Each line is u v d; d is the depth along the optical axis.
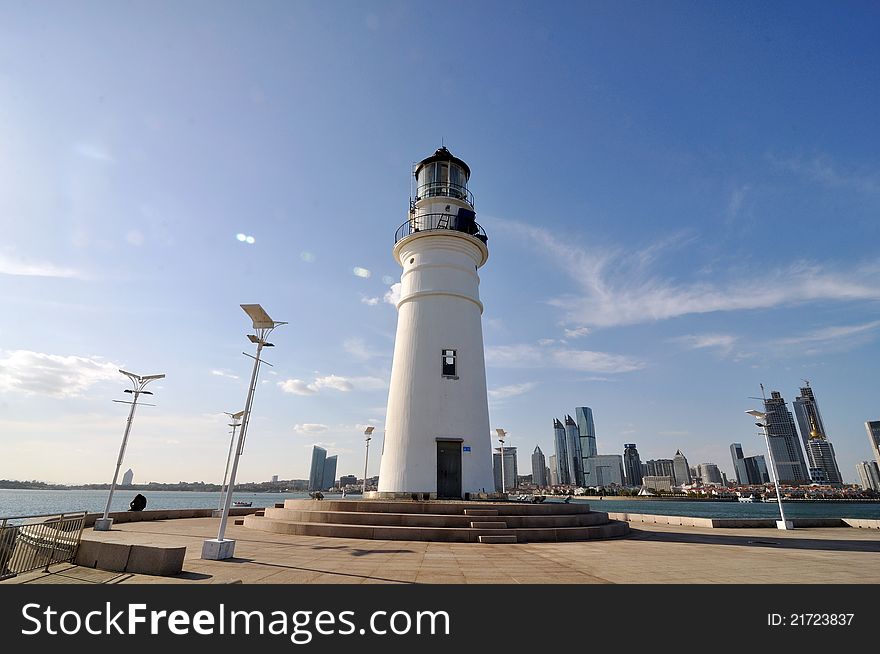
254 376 11.81
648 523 26.34
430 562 10.15
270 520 16.86
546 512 16.70
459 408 19.47
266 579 8.15
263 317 11.99
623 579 8.61
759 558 11.67
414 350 20.42
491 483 19.59
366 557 10.73
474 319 21.50
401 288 22.55
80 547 9.23
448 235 21.75
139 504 23.92
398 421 19.55
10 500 147.12
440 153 24.30
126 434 17.70
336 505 16.59
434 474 18.36
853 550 13.69
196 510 26.20
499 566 9.76
